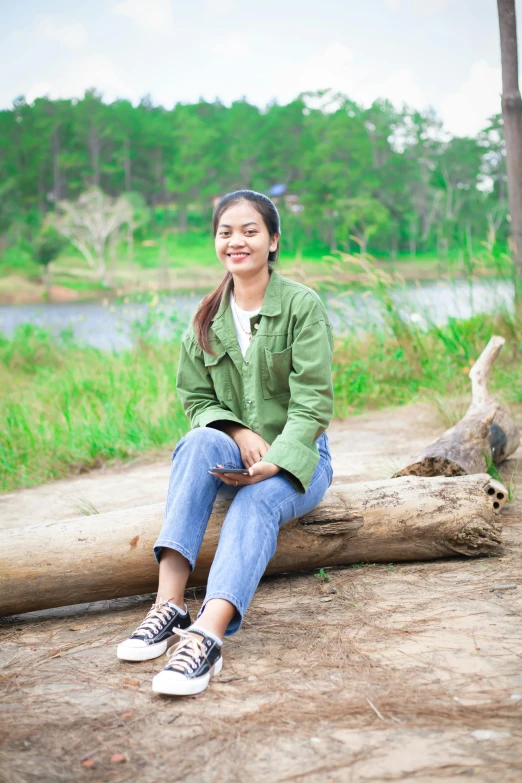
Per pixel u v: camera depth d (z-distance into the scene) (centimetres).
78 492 493
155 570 269
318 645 231
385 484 302
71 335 1193
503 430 435
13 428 650
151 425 641
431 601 260
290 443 249
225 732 185
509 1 811
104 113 12394
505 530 334
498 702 190
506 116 825
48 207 12038
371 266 838
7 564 257
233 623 223
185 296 1151
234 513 239
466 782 159
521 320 784
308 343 261
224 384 276
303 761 171
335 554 291
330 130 11062
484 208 10169
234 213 263
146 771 171
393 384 777
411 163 11206
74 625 265
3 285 7806
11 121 12738
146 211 10600
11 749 182
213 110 14538
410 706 191
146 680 217
